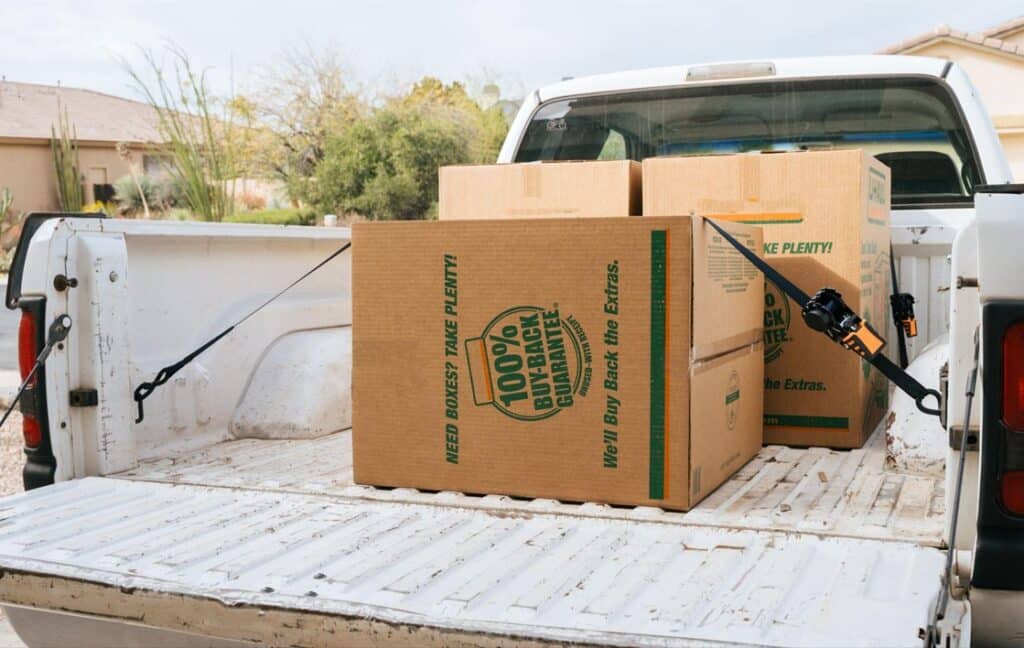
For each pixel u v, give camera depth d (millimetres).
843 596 1697
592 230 2244
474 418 2381
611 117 3959
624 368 2236
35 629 2129
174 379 2975
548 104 4043
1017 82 17750
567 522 2158
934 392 2062
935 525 2027
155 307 2934
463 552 2000
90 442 2686
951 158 3564
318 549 2047
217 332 3141
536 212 3043
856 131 3676
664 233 2188
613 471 2258
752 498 2299
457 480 2404
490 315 2346
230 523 2244
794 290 2197
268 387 3229
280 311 3383
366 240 2459
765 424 2859
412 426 2443
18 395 2639
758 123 3775
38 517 2318
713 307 2320
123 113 32812
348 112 23953
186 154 16922
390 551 2020
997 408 1668
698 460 2250
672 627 1609
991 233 1660
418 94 24516
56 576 1977
